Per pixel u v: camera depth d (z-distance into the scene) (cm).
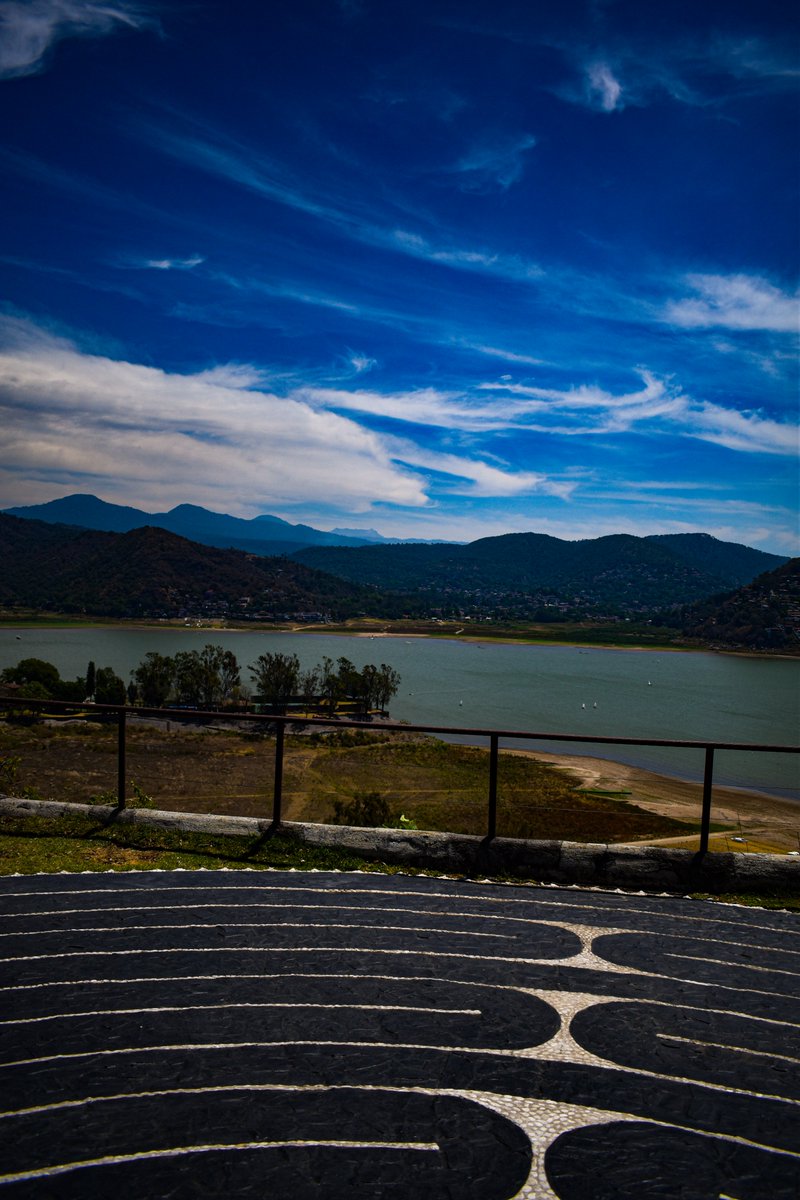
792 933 755
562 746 7206
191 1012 562
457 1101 462
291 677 9912
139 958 653
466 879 890
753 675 15900
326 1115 443
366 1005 582
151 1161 399
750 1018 581
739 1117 455
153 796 2638
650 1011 588
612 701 11362
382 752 3950
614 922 773
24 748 3647
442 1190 383
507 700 11231
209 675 9712
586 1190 386
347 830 962
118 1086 467
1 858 897
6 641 19612
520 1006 589
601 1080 491
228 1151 408
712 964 678
